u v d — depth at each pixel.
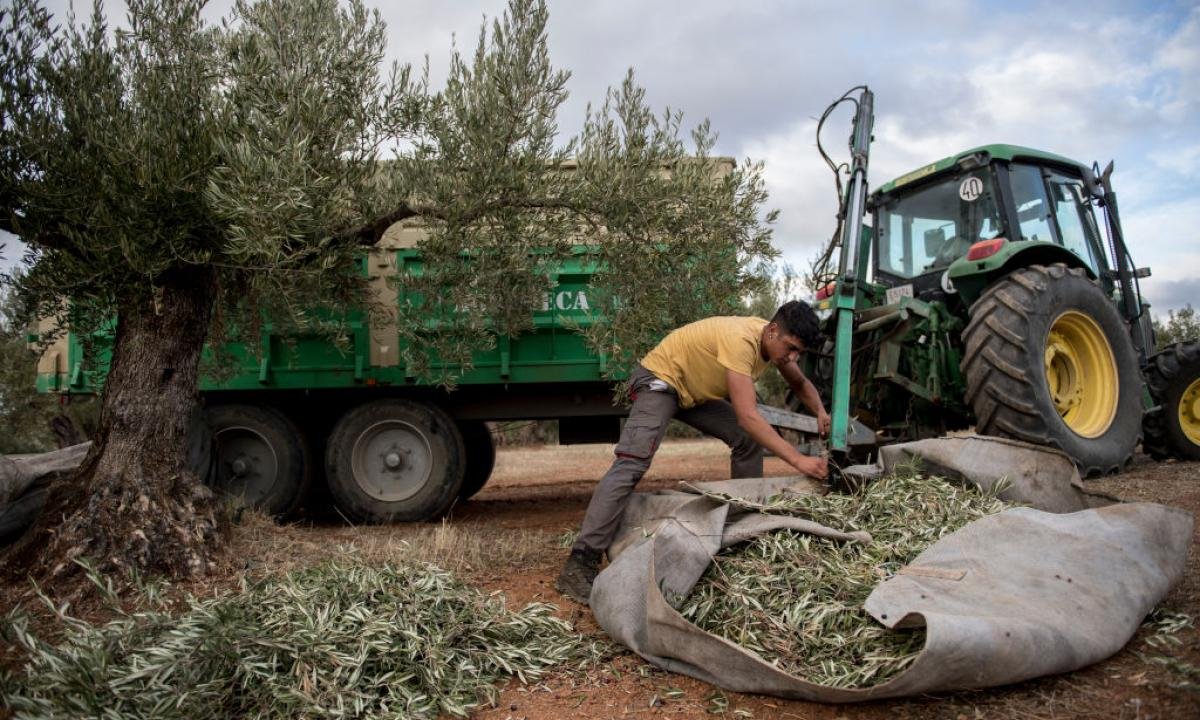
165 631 2.57
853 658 2.35
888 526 3.05
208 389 5.93
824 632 2.47
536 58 4.30
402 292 5.05
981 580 2.47
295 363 5.84
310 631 2.51
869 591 2.57
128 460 3.81
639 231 4.48
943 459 3.49
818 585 2.65
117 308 4.16
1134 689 2.14
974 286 5.30
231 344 5.70
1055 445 4.75
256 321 5.02
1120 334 5.27
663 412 3.50
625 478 3.41
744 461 3.90
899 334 5.25
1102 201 6.48
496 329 5.31
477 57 4.26
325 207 3.62
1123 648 2.41
